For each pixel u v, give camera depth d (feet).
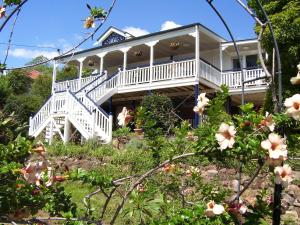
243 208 8.41
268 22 11.10
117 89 65.05
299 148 9.52
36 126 55.47
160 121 22.41
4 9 11.66
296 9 35.32
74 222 8.28
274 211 9.42
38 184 7.51
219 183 24.31
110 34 82.12
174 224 8.02
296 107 7.93
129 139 34.50
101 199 22.93
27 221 8.01
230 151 8.20
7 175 7.50
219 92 9.81
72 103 50.75
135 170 21.33
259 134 8.19
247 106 8.55
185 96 66.23
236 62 69.92
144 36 63.93
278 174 7.64
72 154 36.17
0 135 8.74
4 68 12.19
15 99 85.87
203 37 63.67
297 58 34.58
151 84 61.41
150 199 10.25
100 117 46.75
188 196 15.62
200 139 8.86
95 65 85.87
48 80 133.59
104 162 33.47
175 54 74.33
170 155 10.94
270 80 11.08
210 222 7.92
